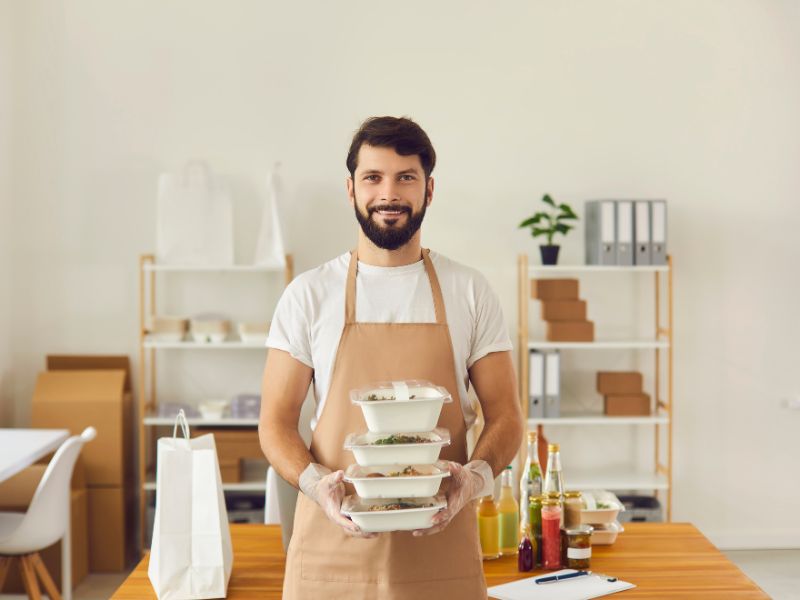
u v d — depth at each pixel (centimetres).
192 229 506
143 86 529
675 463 548
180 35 528
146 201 530
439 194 536
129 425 520
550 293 514
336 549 206
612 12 538
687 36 540
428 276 213
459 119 536
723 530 550
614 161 540
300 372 214
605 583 248
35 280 530
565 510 268
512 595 241
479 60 535
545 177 538
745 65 542
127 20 527
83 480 490
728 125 543
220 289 535
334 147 533
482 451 205
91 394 499
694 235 544
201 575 249
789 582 485
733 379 548
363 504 186
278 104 531
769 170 544
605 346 509
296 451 205
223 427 524
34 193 528
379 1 532
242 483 506
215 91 529
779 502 552
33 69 525
